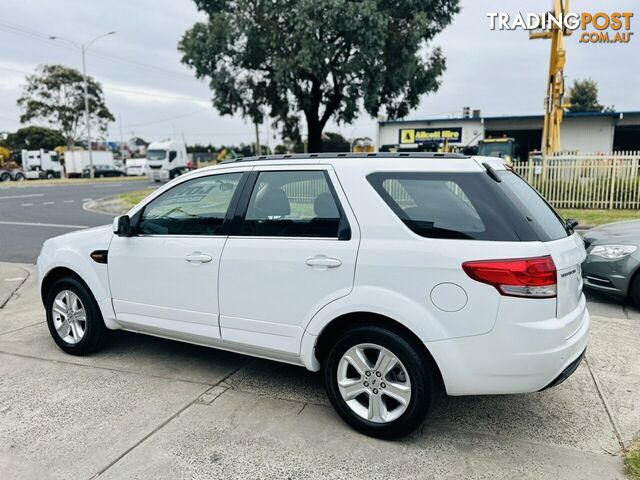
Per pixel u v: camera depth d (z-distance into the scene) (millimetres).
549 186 15781
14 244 11305
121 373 4156
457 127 33062
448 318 2877
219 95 20281
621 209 15211
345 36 18016
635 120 31016
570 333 2969
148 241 4012
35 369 4246
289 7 17734
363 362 3166
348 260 3125
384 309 3000
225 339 3684
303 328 3320
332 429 3277
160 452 3023
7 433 3250
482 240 2873
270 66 19750
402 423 3051
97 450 3051
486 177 3018
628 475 2781
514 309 2777
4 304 6332
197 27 19703
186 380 4020
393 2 18844
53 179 48531
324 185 3330
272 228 3479
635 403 3596
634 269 5691
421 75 20406
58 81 57156
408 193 3105
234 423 3352
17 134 68062
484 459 2947
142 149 90125
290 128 22500
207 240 3725
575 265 3115
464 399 3709
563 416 3434
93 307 4391
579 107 54438
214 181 3811
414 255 2955
